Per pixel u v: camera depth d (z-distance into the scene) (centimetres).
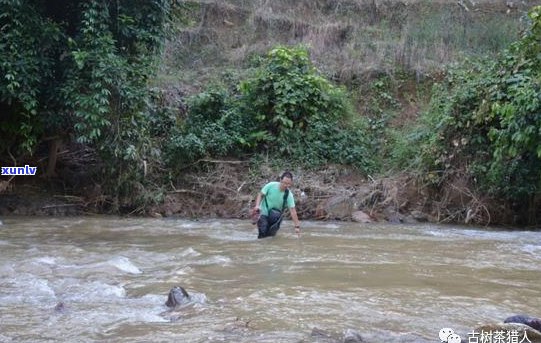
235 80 1734
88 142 1338
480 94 1398
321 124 1571
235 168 1494
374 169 1545
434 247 970
